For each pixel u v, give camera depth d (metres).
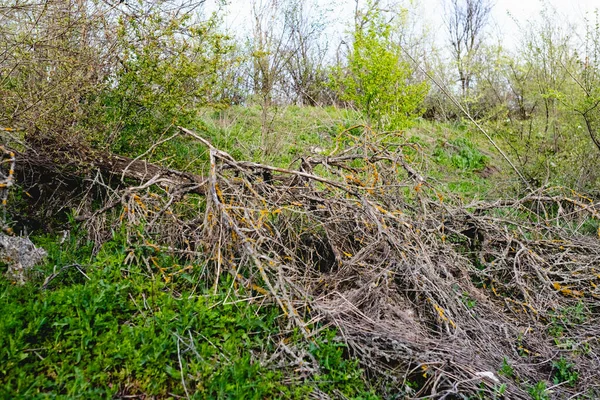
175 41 5.63
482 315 4.24
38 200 4.80
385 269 4.00
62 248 4.21
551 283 4.62
